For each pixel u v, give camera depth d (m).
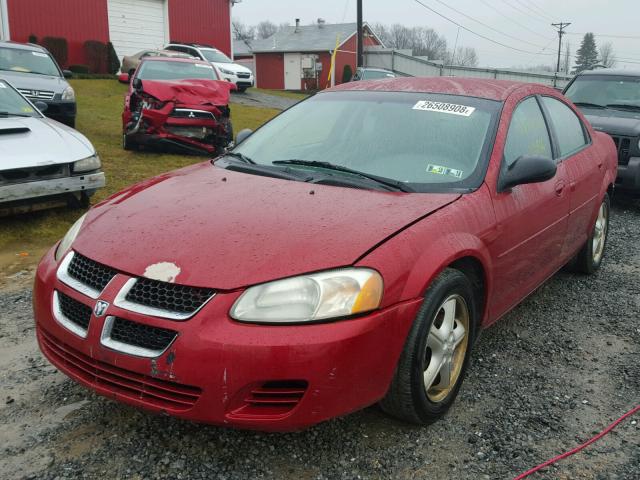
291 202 2.84
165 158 10.09
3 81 7.06
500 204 3.19
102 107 15.55
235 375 2.23
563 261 4.39
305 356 2.24
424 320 2.58
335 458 2.59
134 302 2.39
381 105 3.75
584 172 4.39
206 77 11.72
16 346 3.58
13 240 5.65
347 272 2.38
